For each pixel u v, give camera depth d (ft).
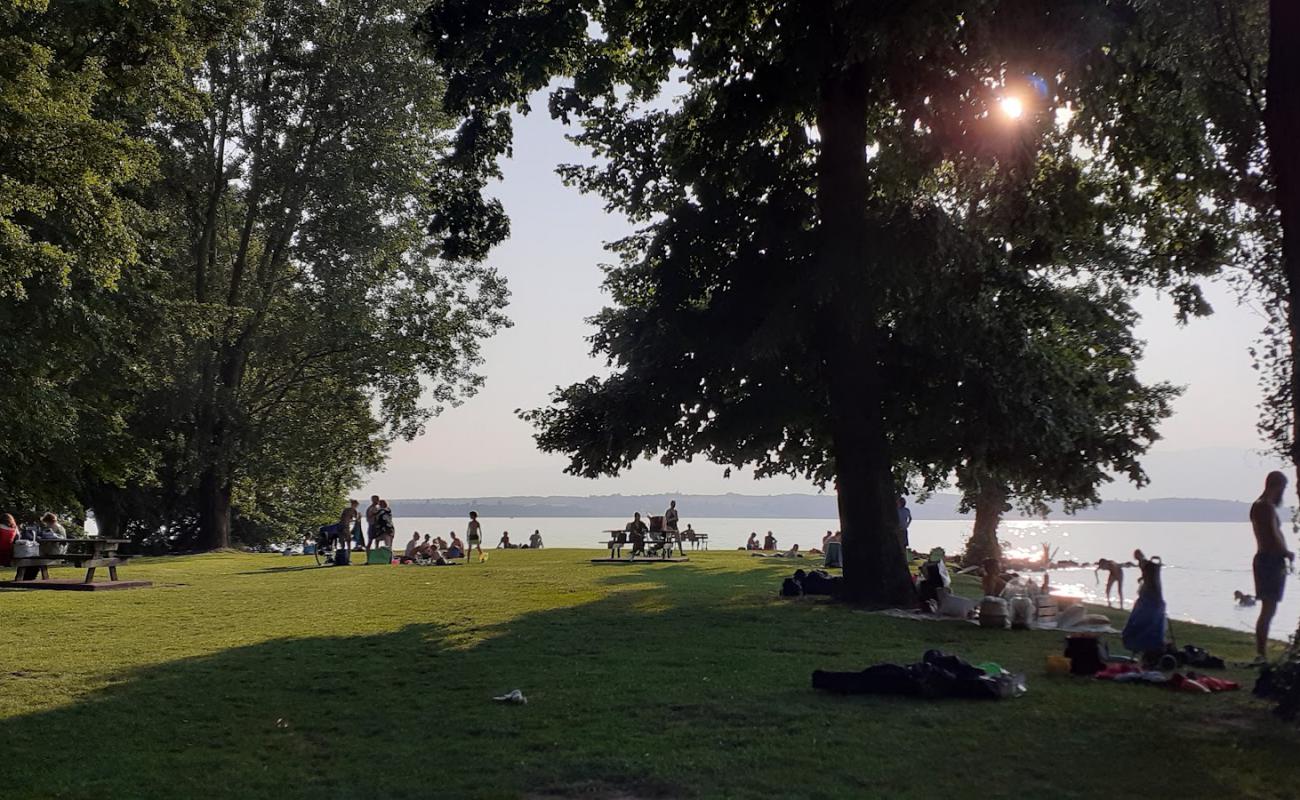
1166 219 62.28
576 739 25.13
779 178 62.23
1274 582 38.01
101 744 25.26
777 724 26.71
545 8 62.39
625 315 70.95
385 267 140.77
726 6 60.54
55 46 67.41
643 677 33.50
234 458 134.31
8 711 28.96
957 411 59.16
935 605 53.72
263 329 136.56
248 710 29.04
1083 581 107.04
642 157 72.18
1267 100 30.53
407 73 131.13
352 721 27.58
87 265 67.67
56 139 60.03
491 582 73.82
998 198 59.98
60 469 106.22
